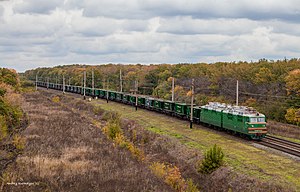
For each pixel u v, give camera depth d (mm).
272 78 74188
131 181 22016
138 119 59719
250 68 84188
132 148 34219
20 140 30266
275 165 28969
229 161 30328
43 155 26859
